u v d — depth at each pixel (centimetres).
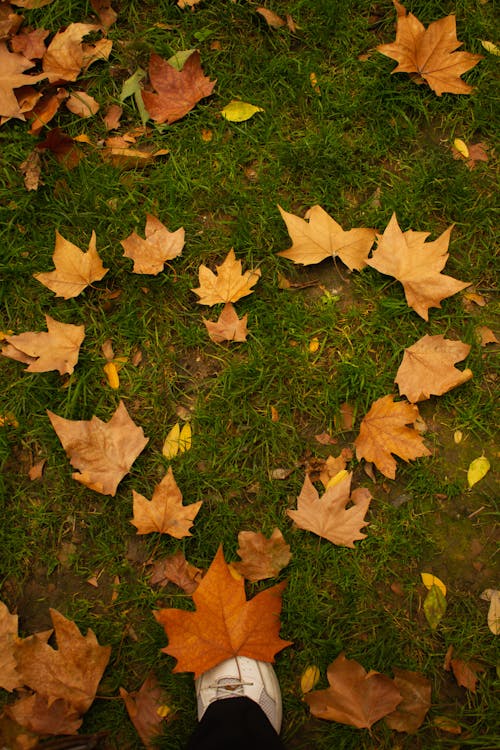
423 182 207
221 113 215
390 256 191
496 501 183
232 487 185
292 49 223
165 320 199
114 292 200
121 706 168
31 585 179
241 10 224
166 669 171
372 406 183
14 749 158
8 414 191
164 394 193
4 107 208
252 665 167
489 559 179
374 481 184
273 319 196
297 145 212
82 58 218
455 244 204
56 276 195
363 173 211
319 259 195
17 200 207
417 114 217
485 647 171
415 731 162
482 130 215
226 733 151
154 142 214
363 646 172
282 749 152
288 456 187
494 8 225
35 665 164
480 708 166
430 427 189
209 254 205
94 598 178
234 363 193
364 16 224
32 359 193
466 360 193
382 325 196
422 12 223
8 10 222
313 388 192
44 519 183
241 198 207
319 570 177
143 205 208
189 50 215
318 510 175
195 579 175
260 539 174
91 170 208
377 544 179
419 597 176
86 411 191
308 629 173
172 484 175
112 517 183
